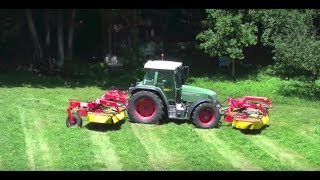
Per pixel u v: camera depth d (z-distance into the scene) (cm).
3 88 2288
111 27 3038
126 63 2875
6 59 2956
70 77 2598
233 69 2589
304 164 1386
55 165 1320
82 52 3142
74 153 1406
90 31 3147
